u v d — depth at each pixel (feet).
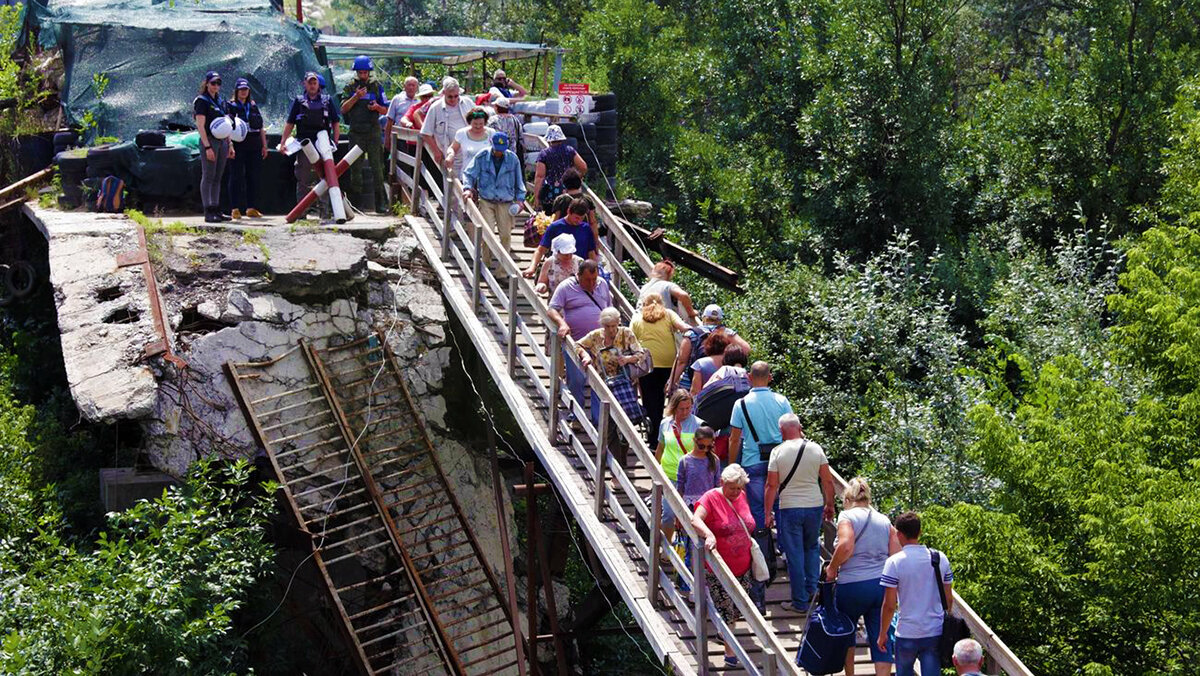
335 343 41.88
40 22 53.98
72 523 39.96
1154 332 47.26
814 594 28.55
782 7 98.43
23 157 53.98
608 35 101.50
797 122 90.94
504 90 59.36
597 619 47.62
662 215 90.33
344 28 171.42
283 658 40.93
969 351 71.26
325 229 43.88
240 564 34.53
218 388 38.96
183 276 40.93
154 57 52.42
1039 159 90.68
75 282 39.78
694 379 31.48
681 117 110.93
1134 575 36.94
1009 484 43.24
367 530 41.68
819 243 86.33
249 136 45.14
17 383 48.14
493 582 41.81
